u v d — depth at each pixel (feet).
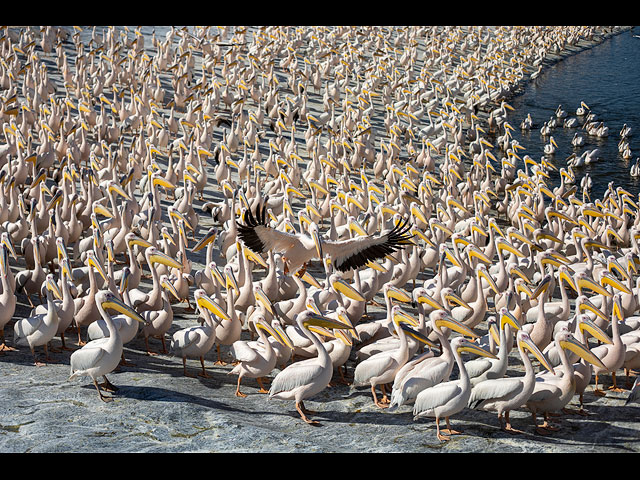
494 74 164.76
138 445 32.99
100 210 62.69
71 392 38.37
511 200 92.38
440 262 50.72
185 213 69.41
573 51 217.56
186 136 98.37
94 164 80.48
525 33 215.10
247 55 158.51
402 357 39.09
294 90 134.92
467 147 124.47
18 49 131.54
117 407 36.91
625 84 175.83
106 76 123.65
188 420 35.83
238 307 50.29
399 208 77.05
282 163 88.17
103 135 95.30
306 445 33.88
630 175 112.57
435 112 137.08
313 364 37.50
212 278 52.95
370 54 176.35
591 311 44.45
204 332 41.68
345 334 40.14
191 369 43.93
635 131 135.13
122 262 60.18
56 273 56.85
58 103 99.04
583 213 74.95
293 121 116.37
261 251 34.71
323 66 150.41
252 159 90.74
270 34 171.63
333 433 36.19
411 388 36.50
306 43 176.45
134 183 74.43
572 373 36.27
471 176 96.07
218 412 37.09
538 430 37.11
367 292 52.42
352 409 39.47
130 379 40.91
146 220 62.18
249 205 69.51
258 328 40.11
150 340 48.49
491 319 39.01
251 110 125.70
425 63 170.71
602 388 42.98
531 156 123.44
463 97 157.69
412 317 39.60
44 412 35.65
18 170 72.54
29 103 99.81
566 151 125.29
